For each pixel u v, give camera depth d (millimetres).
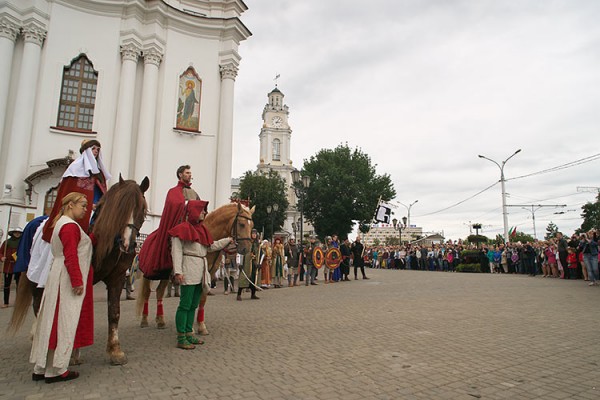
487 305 9531
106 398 3641
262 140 79250
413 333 6438
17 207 18172
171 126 22062
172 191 6117
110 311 4934
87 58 20969
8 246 10586
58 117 20234
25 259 5965
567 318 7609
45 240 4750
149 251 6129
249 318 8273
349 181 49938
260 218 54156
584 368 4465
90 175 5398
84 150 5355
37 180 18719
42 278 4703
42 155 19469
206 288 5965
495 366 4574
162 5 22000
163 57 22281
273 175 60094
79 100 20781
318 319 7992
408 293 12680
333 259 19125
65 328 4133
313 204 52156
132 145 21438
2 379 4234
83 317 4363
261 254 15766
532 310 8664
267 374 4348
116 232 4781
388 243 108812
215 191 22859
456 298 11047
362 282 18297
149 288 7070
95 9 21203
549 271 19656
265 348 5562
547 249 19438
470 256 26844
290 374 4340
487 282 16359
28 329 7344
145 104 21203
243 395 3703
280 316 8516
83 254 4406
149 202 20984
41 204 18703
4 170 18859
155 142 21609
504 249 23719
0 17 19016
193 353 5312
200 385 3994
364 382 4055
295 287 16609
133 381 4137
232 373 4395
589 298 10562
